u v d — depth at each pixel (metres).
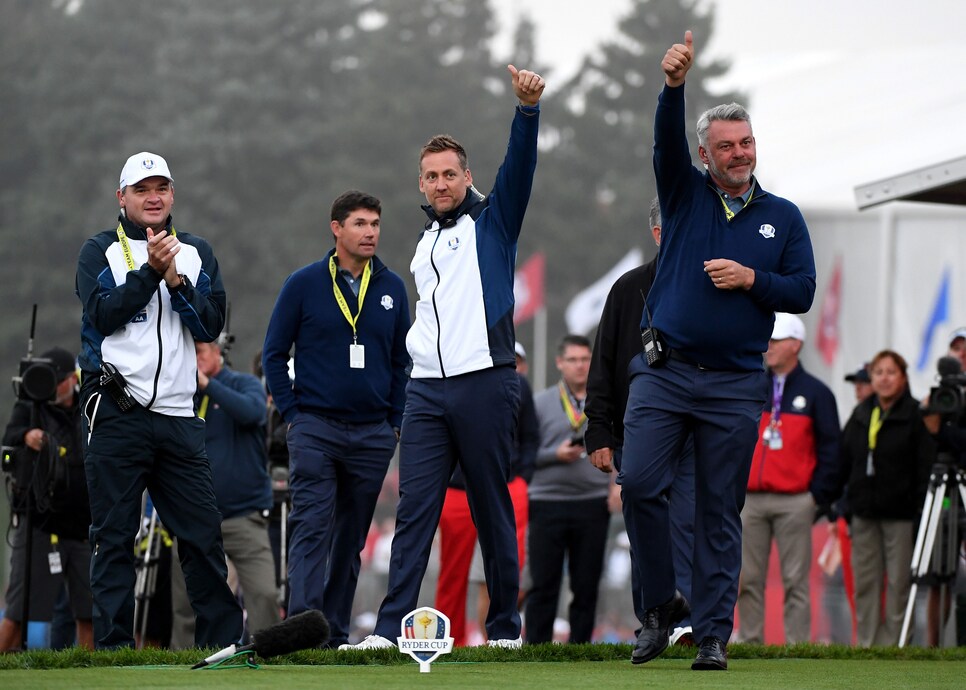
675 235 24.67
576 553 39.75
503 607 28.55
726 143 24.17
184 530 27.14
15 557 37.47
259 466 37.59
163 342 26.70
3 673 21.48
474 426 27.86
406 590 27.89
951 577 37.47
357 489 30.98
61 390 36.53
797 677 23.44
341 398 30.56
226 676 21.17
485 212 28.28
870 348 56.09
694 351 24.41
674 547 30.44
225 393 36.56
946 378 37.34
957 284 54.09
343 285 30.78
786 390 39.47
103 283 26.58
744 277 23.88
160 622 38.00
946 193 39.44
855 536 40.62
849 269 56.69
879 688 22.02
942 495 37.53
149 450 26.70
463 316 27.97
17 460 35.84
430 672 22.53
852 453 40.31
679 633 29.91
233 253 187.50
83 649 24.05
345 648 25.52
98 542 26.56
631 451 24.67
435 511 28.25
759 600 39.28
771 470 39.00
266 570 37.41
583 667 24.41
